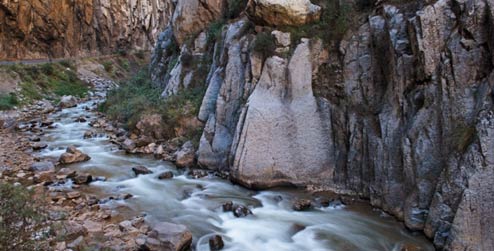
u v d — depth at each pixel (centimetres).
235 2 1709
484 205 677
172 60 2286
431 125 841
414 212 835
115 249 746
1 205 584
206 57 1798
